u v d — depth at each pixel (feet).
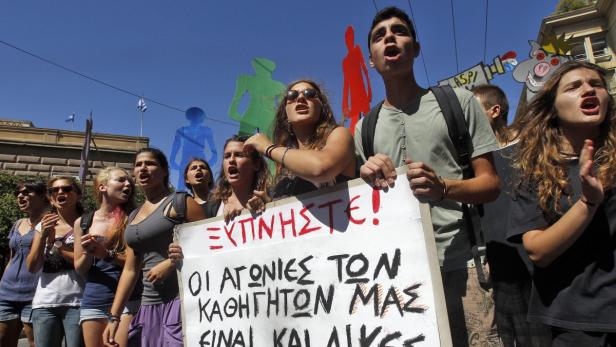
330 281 5.96
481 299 5.81
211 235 7.48
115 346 8.80
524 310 6.47
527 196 5.58
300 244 6.35
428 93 6.51
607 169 5.19
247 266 6.89
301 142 7.36
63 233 12.42
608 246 4.89
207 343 7.12
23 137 58.85
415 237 5.39
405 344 5.20
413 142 6.34
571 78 5.57
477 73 30.50
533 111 5.98
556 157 5.49
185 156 16.75
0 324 13.06
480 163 5.98
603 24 61.67
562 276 5.07
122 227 10.87
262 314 6.56
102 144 62.69
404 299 5.32
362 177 5.85
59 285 11.62
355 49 17.62
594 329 4.72
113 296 10.38
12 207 46.96
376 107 7.04
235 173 8.68
